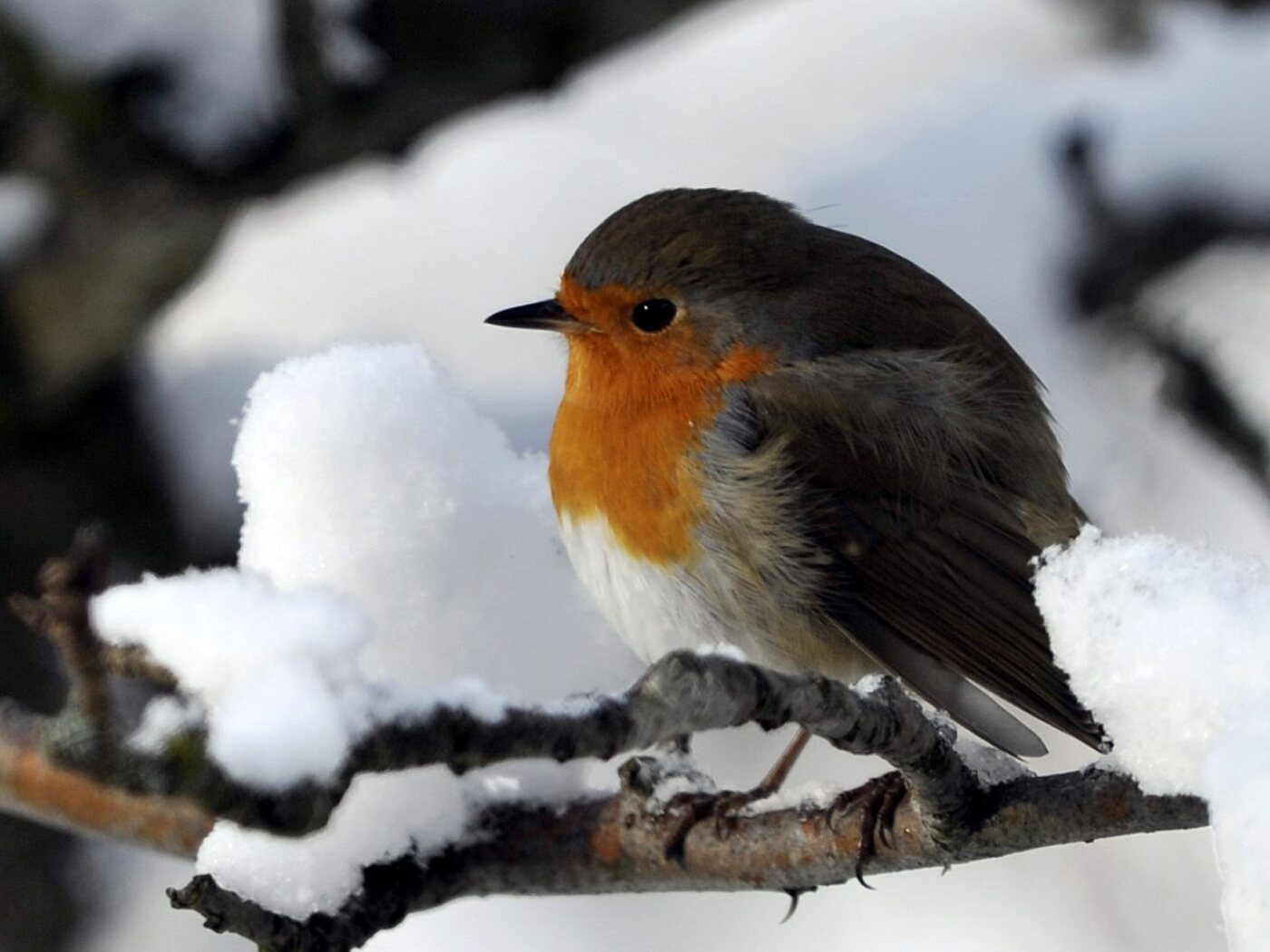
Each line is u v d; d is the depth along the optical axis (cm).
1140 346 1206
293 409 689
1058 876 1173
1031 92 1377
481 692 491
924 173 1322
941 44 1673
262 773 437
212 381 1270
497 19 1045
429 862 673
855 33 1689
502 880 688
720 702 511
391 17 1043
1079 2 1580
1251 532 1137
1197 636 530
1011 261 1253
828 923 1176
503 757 489
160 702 456
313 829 449
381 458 690
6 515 1188
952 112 1370
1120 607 543
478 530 698
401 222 1477
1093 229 1250
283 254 1440
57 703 1177
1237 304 1195
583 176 1566
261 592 476
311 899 643
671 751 731
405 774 665
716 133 1644
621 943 1161
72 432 1206
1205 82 1319
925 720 587
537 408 1278
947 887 1182
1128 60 1510
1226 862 446
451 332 1383
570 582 753
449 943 1152
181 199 1061
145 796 461
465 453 708
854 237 952
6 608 1180
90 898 1182
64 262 1102
